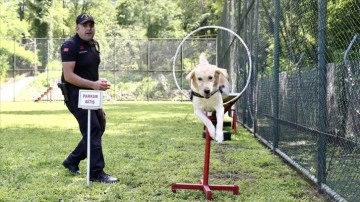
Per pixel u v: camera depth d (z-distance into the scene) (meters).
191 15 48.62
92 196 4.56
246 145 8.26
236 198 4.52
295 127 6.04
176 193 4.69
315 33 5.15
